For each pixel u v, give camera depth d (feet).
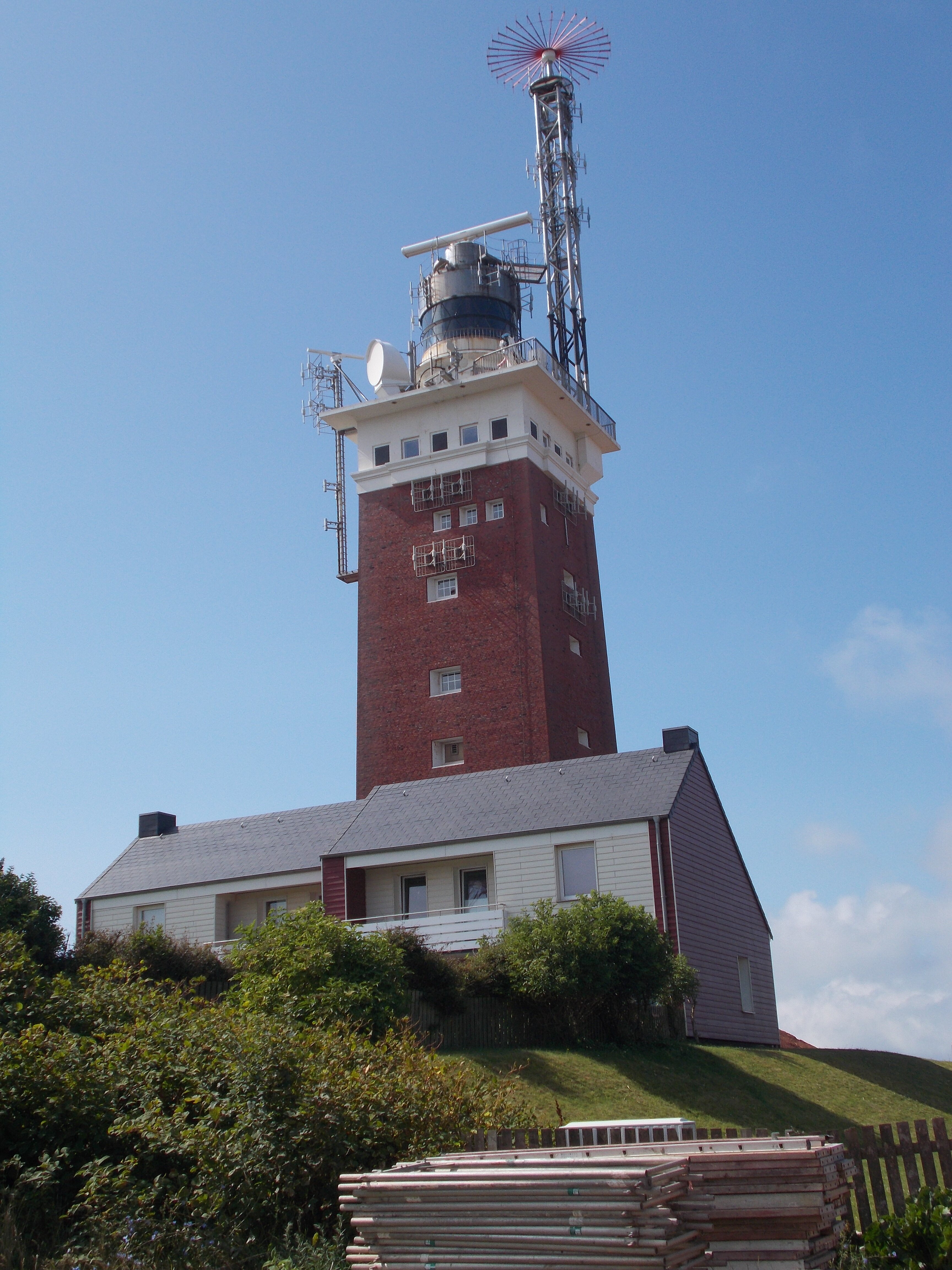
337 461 203.00
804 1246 30.07
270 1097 39.78
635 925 98.07
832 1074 103.40
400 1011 81.10
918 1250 32.22
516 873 118.62
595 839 116.16
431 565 171.94
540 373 172.65
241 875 134.31
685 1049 99.40
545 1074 84.33
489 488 173.17
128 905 139.54
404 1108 41.16
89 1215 39.29
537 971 93.81
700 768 125.29
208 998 91.45
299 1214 37.81
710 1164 30.96
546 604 168.45
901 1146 37.68
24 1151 42.42
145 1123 41.34
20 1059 44.52
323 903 105.09
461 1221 29.68
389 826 129.80
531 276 201.05
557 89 201.98
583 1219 28.22
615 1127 42.50
